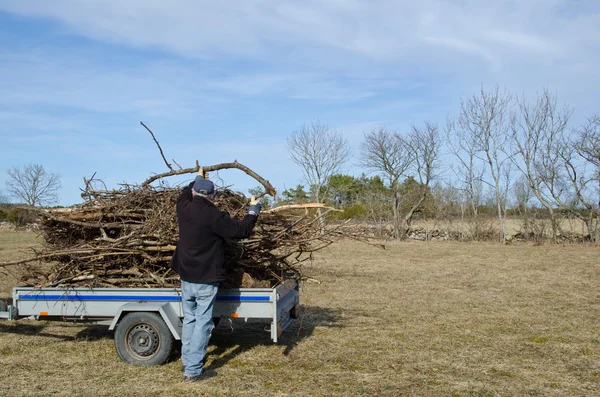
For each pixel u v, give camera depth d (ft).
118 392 16.69
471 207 110.01
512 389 17.37
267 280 21.35
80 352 21.36
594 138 90.68
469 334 25.25
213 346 22.71
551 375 18.92
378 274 48.98
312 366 19.85
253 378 18.30
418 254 71.15
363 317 29.22
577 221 98.58
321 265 56.80
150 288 20.15
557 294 37.50
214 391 16.85
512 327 26.76
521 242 95.30
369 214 109.19
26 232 110.63
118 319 19.77
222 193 22.84
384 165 119.85
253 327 26.37
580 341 23.90
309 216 23.47
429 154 116.98
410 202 118.32
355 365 20.02
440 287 40.75
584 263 59.16
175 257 18.40
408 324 27.40
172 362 20.02
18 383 17.43
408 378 18.47
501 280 45.06
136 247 21.06
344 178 133.08
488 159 105.29
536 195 95.81
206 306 18.01
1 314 21.18
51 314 20.86
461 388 17.44
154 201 22.18
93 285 21.01
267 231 21.84
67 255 21.33
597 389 17.44
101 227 21.72
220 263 18.10
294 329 26.20
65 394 16.44
